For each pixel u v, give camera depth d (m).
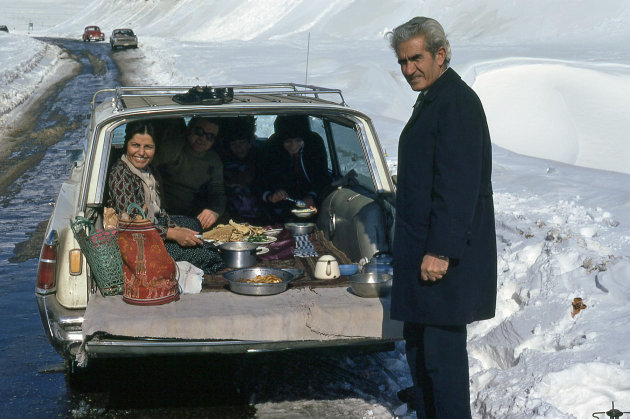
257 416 3.89
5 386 4.30
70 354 3.84
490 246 3.25
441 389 3.29
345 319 3.72
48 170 12.26
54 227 4.00
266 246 5.03
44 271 3.84
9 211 9.16
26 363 4.64
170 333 3.58
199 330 3.60
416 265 3.22
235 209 5.62
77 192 4.79
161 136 5.19
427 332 3.30
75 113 20.89
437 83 3.17
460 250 3.05
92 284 3.96
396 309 3.31
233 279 4.14
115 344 3.58
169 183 5.32
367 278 4.02
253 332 3.64
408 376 4.32
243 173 5.71
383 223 4.62
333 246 5.17
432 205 3.11
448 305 3.19
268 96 5.26
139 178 4.43
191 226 4.88
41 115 20.69
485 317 3.31
